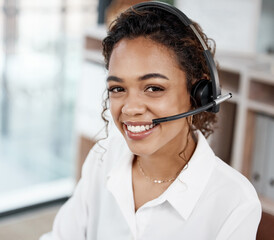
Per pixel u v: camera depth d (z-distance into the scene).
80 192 1.19
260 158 2.12
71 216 1.19
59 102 3.08
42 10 2.84
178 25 0.92
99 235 1.12
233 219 0.91
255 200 0.93
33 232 2.64
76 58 3.07
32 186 3.07
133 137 0.91
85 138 2.83
